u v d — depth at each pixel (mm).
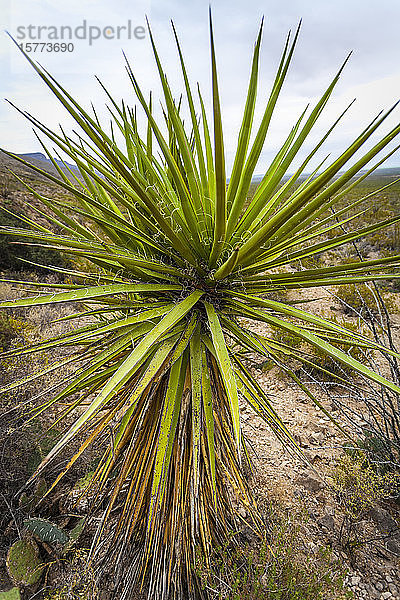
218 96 977
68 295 1279
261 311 1466
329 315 6871
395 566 2463
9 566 2227
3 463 2648
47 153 1669
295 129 1639
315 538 2592
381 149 1050
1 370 3191
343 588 2217
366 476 2643
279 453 3504
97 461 2904
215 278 1493
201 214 1539
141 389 1244
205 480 1940
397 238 10656
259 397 1766
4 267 8086
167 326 1213
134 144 1632
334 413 4121
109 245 1508
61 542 2330
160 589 1921
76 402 1835
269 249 1492
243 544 2438
